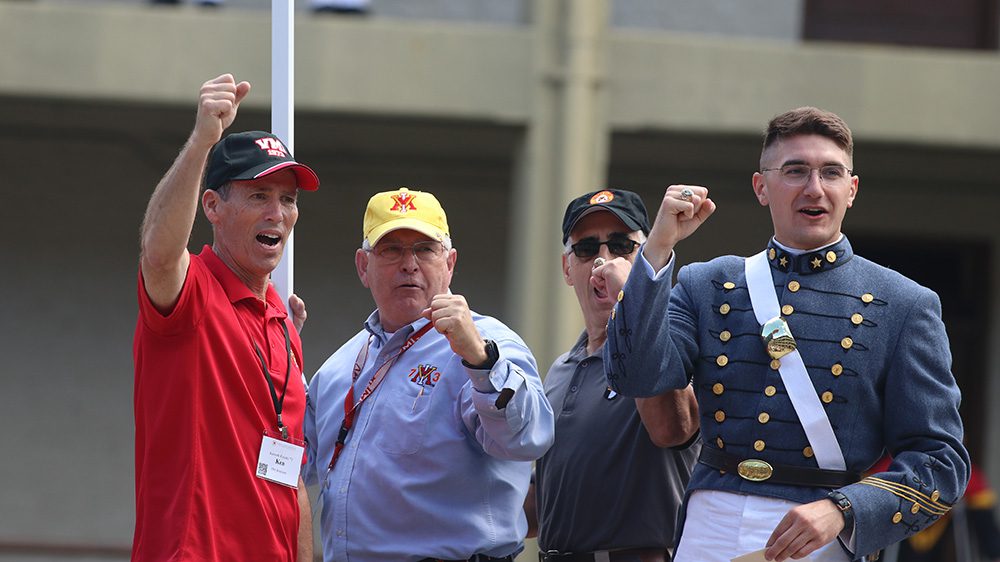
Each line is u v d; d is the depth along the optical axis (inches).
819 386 462.6
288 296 567.2
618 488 564.7
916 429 456.8
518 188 1135.6
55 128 1354.6
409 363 538.3
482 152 1357.0
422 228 535.5
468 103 1123.3
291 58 575.2
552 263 1114.1
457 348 477.4
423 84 1125.1
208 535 467.5
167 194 451.5
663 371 470.3
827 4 1326.3
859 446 461.4
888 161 1346.0
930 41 1327.5
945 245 1460.4
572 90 1117.7
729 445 472.4
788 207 476.4
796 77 1149.7
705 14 1305.4
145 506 475.5
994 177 1405.0
